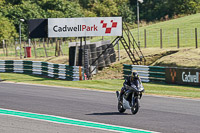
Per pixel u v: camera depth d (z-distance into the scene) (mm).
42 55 142125
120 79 92250
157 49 121875
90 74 96875
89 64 104312
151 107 49656
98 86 76188
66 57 127562
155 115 43562
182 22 186000
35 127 36531
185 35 150125
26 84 77688
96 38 175000
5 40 188750
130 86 42000
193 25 170625
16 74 100562
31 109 47312
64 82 83938
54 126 37000
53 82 83125
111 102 53781
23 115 43188
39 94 61750
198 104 52781
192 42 132375
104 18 95000
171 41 141125
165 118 41656
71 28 93625
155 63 106375
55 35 93188
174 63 100312
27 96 59250
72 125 37531
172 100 56719
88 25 94312
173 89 72438
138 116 42750
